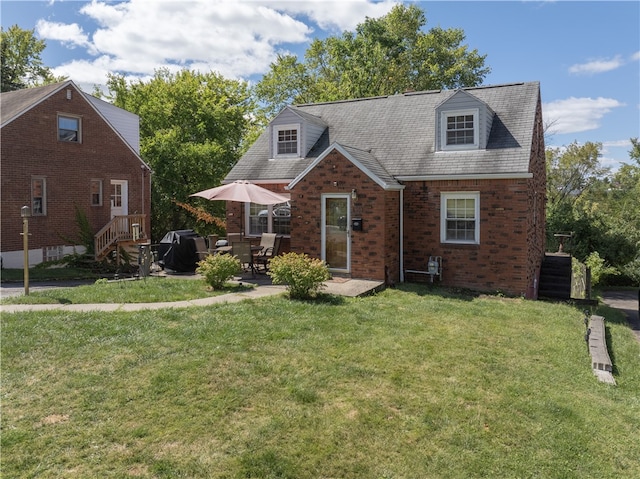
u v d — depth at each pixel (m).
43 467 3.98
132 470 3.98
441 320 9.16
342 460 4.27
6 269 17.25
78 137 20.19
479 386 6.00
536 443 4.72
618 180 41.84
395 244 13.51
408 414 5.17
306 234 13.61
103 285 11.66
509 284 12.71
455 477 4.11
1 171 17.17
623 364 7.84
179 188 28.62
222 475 3.96
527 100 14.41
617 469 4.38
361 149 14.88
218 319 8.26
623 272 27.11
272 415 4.98
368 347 7.21
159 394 5.34
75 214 20.03
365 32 35.41
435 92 16.86
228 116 33.41
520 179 12.45
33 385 5.48
